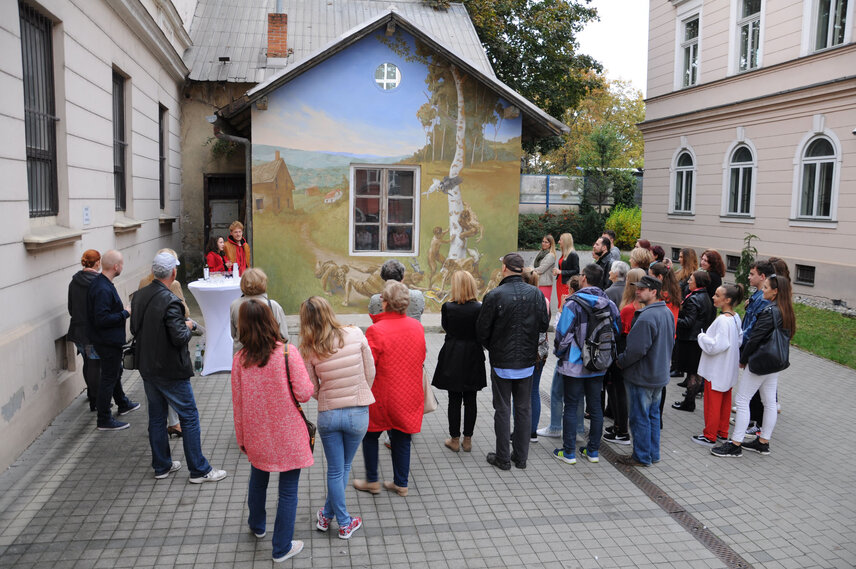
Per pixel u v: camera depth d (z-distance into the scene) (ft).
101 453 18.10
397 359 15.62
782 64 47.09
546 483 17.43
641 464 18.69
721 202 54.24
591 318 17.98
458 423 19.36
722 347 19.52
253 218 34.71
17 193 17.80
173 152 43.83
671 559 13.84
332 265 35.73
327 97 34.78
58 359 20.92
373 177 36.01
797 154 46.11
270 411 12.67
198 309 38.24
